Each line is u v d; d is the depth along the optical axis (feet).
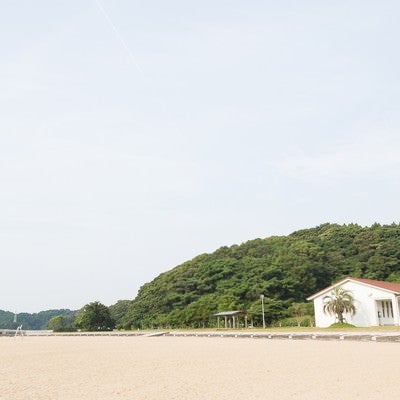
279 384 38.22
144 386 39.04
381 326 140.15
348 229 348.59
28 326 625.00
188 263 326.24
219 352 75.41
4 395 35.37
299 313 208.95
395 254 285.84
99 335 209.46
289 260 277.44
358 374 42.78
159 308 273.33
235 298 232.53
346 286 156.97
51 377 46.39
